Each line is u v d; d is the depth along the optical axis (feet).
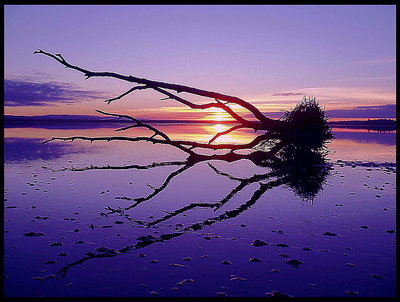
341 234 9.26
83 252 8.02
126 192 14.44
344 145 33.40
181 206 12.28
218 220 10.59
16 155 25.26
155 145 35.76
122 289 6.31
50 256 7.77
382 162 22.65
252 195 13.96
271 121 29.50
